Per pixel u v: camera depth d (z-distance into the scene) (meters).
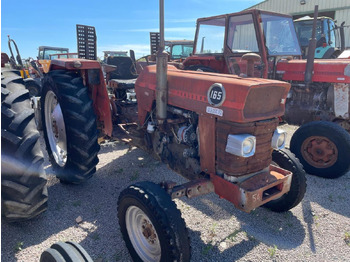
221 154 2.22
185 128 2.53
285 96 2.30
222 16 4.60
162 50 2.50
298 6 15.72
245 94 1.98
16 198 2.28
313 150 3.86
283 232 2.67
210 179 2.39
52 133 3.67
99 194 3.29
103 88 3.40
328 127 3.65
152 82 2.89
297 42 5.02
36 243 2.43
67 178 3.24
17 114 2.28
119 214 2.32
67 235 2.55
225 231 2.67
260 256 2.35
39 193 2.40
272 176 2.38
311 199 3.29
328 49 6.85
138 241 2.27
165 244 1.92
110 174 3.84
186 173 2.68
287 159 2.80
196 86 2.35
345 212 3.03
